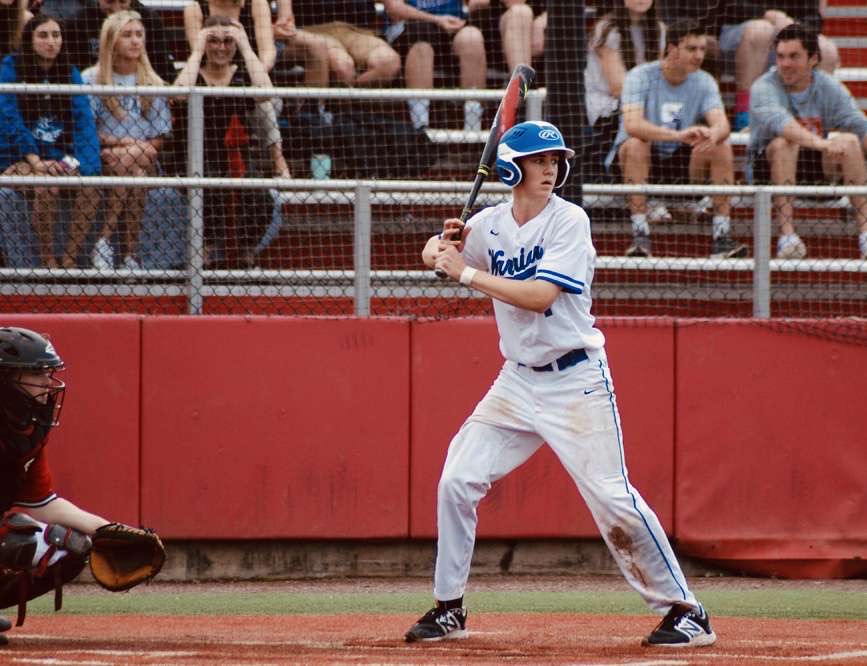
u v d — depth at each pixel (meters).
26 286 28.27
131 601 24.08
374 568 27.78
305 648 16.77
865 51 36.28
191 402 27.06
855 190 28.89
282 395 27.22
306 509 27.28
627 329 27.59
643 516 16.83
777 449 27.81
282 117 30.53
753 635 18.64
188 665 14.88
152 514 26.97
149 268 28.61
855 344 27.91
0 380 15.66
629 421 27.59
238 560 27.52
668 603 17.02
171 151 29.77
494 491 27.48
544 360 16.97
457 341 27.42
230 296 28.53
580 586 26.50
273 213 29.53
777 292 30.83
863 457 27.94
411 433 27.44
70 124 28.98
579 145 28.75
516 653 16.23
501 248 17.39
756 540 27.73
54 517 17.08
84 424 26.80
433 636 17.50
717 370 27.75
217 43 30.39
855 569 27.86
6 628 17.98
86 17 30.41
